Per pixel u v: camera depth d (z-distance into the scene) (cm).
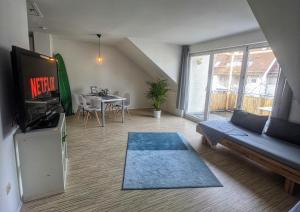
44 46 477
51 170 206
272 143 283
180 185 238
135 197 214
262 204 209
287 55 211
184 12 287
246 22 320
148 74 719
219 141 334
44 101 234
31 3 266
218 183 245
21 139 188
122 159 303
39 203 198
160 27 379
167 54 561
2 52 169
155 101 598
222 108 583
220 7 261
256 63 406
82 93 620
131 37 493
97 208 195
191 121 559
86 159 300
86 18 333
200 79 593
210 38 457
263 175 269
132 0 250
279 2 160
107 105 593
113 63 656
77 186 230
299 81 233
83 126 474
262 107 416
